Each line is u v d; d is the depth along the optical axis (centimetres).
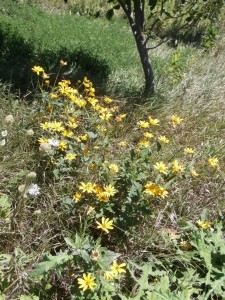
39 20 389
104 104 220
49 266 114
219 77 276
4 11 394
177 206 159
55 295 123
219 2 235
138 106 216
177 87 247
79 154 158
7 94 215
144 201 141
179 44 388
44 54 281
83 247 115
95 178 151
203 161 182
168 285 124
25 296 115
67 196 147
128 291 125
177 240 147
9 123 153
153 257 134
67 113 178
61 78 244
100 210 137
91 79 250
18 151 160
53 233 139
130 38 401
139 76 279
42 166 156
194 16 249
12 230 135
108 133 179
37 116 175
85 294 114
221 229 155
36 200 147
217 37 344
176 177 154
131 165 143
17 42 291
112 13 242
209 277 129
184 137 205
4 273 120
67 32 364
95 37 370
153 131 202
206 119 221
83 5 504
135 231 141
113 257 114
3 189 148
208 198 166
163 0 236
